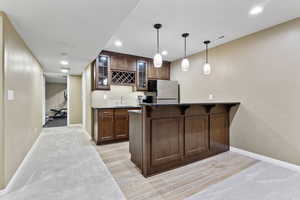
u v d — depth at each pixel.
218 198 1.68
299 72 2.30
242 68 3.03
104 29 2.25
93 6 1.68
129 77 4.43
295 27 2.34
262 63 2.73
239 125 3.09
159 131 2.27
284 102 2.46
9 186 1.87
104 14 1.86
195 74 4.15
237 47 3.12
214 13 2.20
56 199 1.65
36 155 2.93
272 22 2.47
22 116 2.50
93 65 4.04
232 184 1.96
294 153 2.36
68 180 2.04
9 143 1.92
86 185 1.92
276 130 2.56
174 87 4.59
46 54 3.38
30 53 3.10
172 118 2.41
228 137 3.26
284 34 2.46
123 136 3.88
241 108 3.05
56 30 2.27
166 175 2.20
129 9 1.75
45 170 2.32
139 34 2.94
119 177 2.13
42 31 2.29
